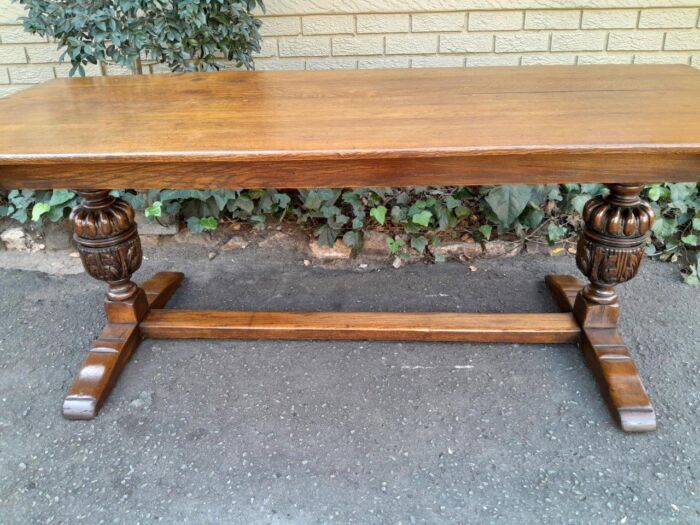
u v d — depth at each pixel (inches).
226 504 67.3
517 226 116.6
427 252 120.8
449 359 89.7
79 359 93.1
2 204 124.0
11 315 104.4
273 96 83.6
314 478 70.3
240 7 114.4
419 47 125.2
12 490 69.7
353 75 96.7
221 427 78.1
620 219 79.1
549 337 90.4
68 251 125.6
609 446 73.9
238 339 95.0
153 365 89.6
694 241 114.9
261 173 64.7
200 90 88.6
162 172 65.2
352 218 122.6
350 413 79.9
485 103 76.4
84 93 88.4
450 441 75.1
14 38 128.7
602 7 120.3
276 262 121.2
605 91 81.4
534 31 123.1
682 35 122.2
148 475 71.3
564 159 63.2
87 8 102.3
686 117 68.0
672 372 86.5
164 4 106.1
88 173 65.6
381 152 59.3
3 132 68.9
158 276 109.0
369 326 92.0
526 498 67.1
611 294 86.4
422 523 64.5
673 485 68.3
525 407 80.3
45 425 79.4
